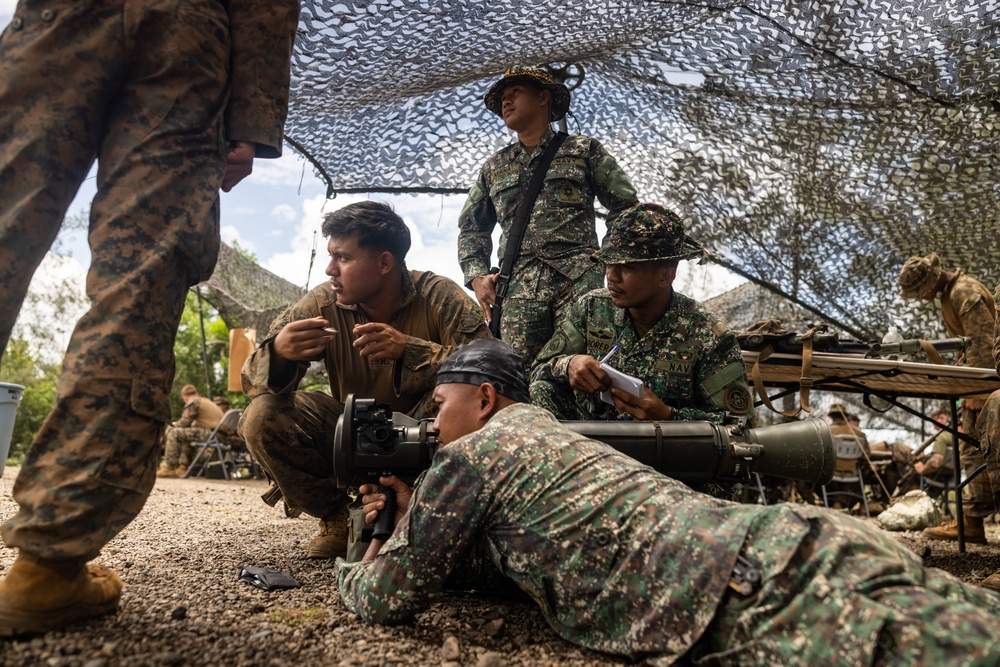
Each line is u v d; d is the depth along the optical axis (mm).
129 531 3752
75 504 1699
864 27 4332
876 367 3650
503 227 4066
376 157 4711
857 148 5262
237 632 1923
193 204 1945
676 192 5941
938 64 4539
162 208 1892
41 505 1683
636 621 1733
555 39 4383
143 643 1772
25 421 20188
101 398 1749
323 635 1951
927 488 9266
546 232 3883
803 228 5934
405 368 2873
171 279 1892
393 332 2850
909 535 5617
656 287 2904
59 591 1762
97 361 1755
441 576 1951
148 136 1914
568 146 3990
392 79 4105
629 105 5426
